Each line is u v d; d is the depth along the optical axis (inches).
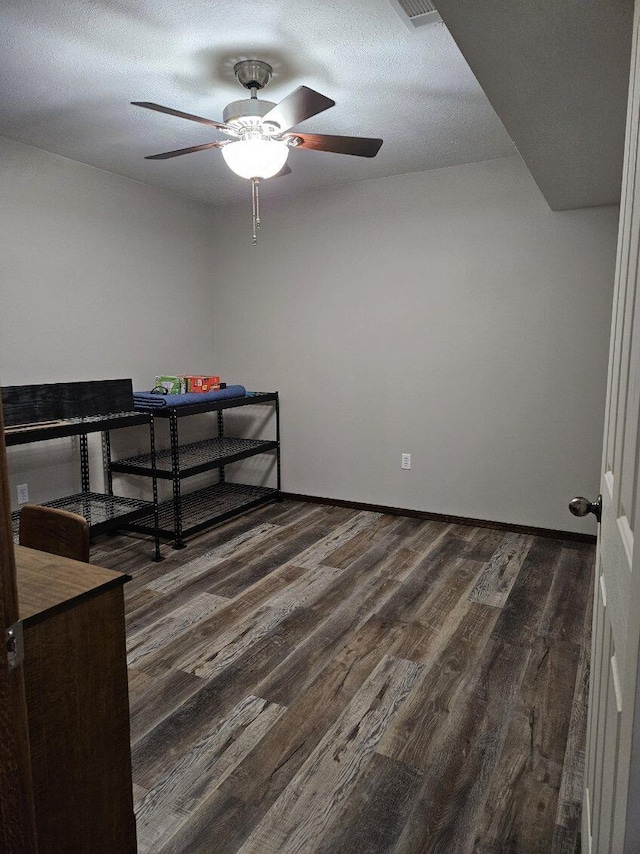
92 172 128.0
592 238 120.3
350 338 150.0
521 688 74.3
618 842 23.6
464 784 58.6
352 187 144.6
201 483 168.4
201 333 165.2
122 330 138.5
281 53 80.8
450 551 122.7
